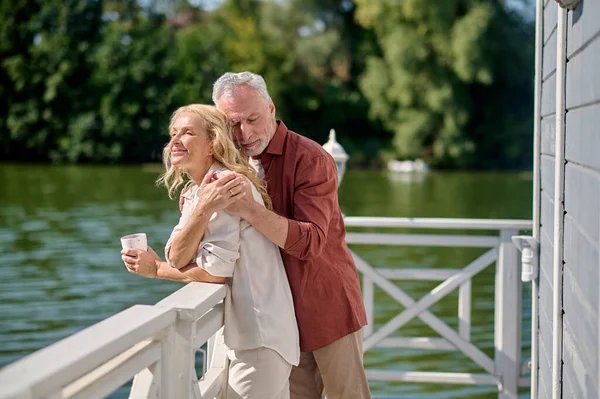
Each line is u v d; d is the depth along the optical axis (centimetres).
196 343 204
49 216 1711
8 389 126
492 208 1923
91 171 3028
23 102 3447
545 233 296
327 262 248
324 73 3641
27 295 889
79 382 158
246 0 3919
